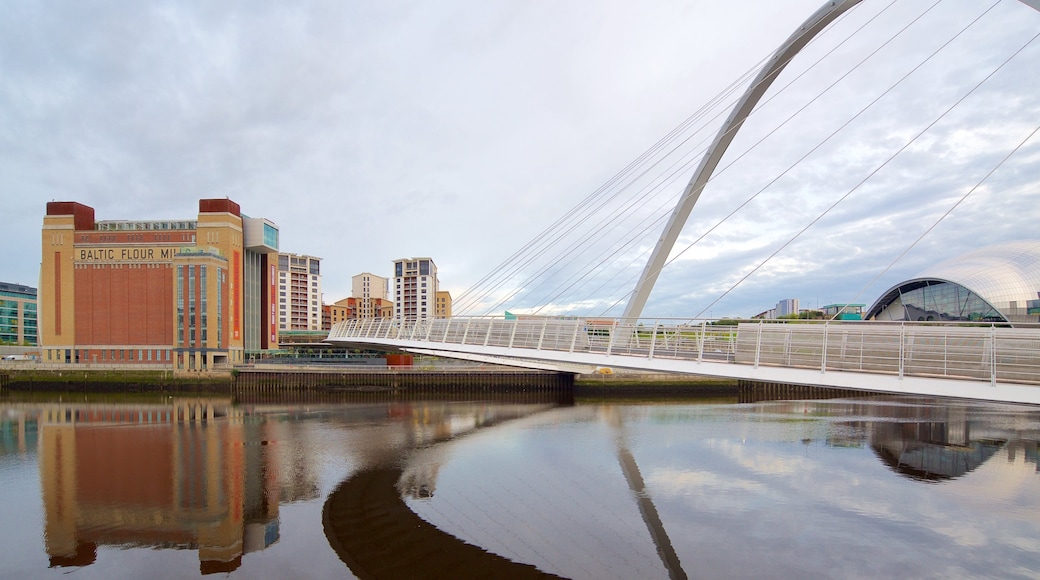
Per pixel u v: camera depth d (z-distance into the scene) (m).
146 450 24.97
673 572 12.33
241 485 19.09
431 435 29.19
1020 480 19.84
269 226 69.31
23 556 13.20
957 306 56.84
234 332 60.81
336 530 14.95
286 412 39.47
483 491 18.45
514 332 22.11
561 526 15.32
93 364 57.81
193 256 57.06
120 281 59.31
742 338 14.53
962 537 14.41
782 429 30.95
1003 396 10.00
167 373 56.50
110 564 12.78
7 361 59.09
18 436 28.95
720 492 18.36
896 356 13.21
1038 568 12.60
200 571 12.39
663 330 22.02
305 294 122.31
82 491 18.34
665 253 27.59
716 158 25.92
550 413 38.97
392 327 38.97
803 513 16.20
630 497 17.77
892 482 19.56
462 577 12.12
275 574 12.25
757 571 12.43
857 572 12.34
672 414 38.09
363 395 53.22
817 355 12.98
